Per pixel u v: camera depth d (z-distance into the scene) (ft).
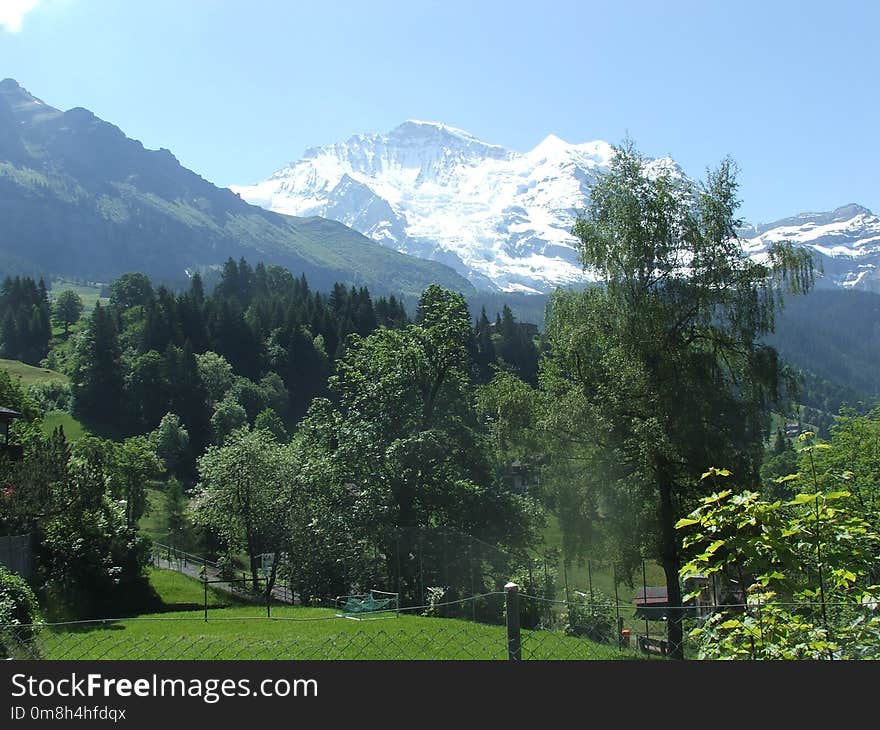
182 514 249.55
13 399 249.55
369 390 131.23
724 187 96.58
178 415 375.04
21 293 598.34
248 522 176.04
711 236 95.14
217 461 181.98
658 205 93.91
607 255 94.94
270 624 73.92
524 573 111.34
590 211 99.66
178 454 333.42
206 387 386.32
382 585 118.11
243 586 168.55
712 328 94.68
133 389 380.37
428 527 119.14
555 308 101.14
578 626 47.85
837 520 21.76
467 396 134.82
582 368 98.63
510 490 130.31
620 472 94.02
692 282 94.17
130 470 238.48
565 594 111.34
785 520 21.72
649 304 91.81
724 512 21.40
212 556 225.35
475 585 109.19
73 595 106.52
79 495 109.91
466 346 138.92
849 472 23.49
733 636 20.66
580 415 93.15
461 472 126.62
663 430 85.76
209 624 74.69
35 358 531.09
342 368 140.15
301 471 144.66
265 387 407.23
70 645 40.22
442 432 127.75
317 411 139.33
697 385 88.12
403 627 64.95
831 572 21.52
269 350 447.42
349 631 63.62
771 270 93.86
